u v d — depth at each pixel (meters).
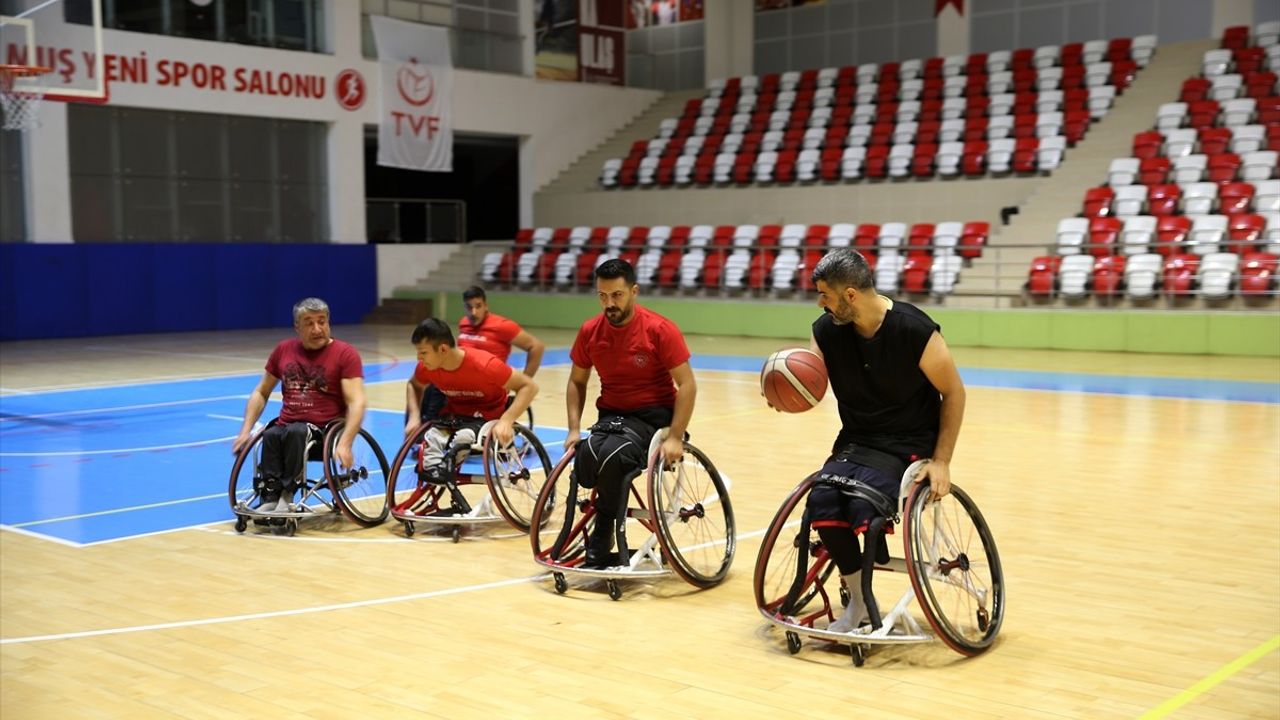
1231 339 14.39
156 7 18.00
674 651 4.27
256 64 19.16
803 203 19.78
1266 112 16.72
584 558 5.29
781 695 3.82
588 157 23.41
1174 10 20.09
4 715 3.68
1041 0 21.30
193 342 17.64
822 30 23.84
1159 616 4.61
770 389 4.33
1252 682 3.88
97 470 8.10
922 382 4.14
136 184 18.45
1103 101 18.56
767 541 4.26
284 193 20.12
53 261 17.56
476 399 6.20
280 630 4.54
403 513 6.04
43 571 5.43
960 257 16.78
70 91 14.05
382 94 20.53
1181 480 7.29
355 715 3.67
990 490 7.05
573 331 19.25
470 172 26.45
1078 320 15.29
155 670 4.09
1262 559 5.46
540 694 3.84
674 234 19.52
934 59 21.33
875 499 4.07
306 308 6.18
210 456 8.66
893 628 4.39
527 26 22.69
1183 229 15.11
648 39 25.72
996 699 3.75
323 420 6.32
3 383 13.09
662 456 4.92
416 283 21.92
